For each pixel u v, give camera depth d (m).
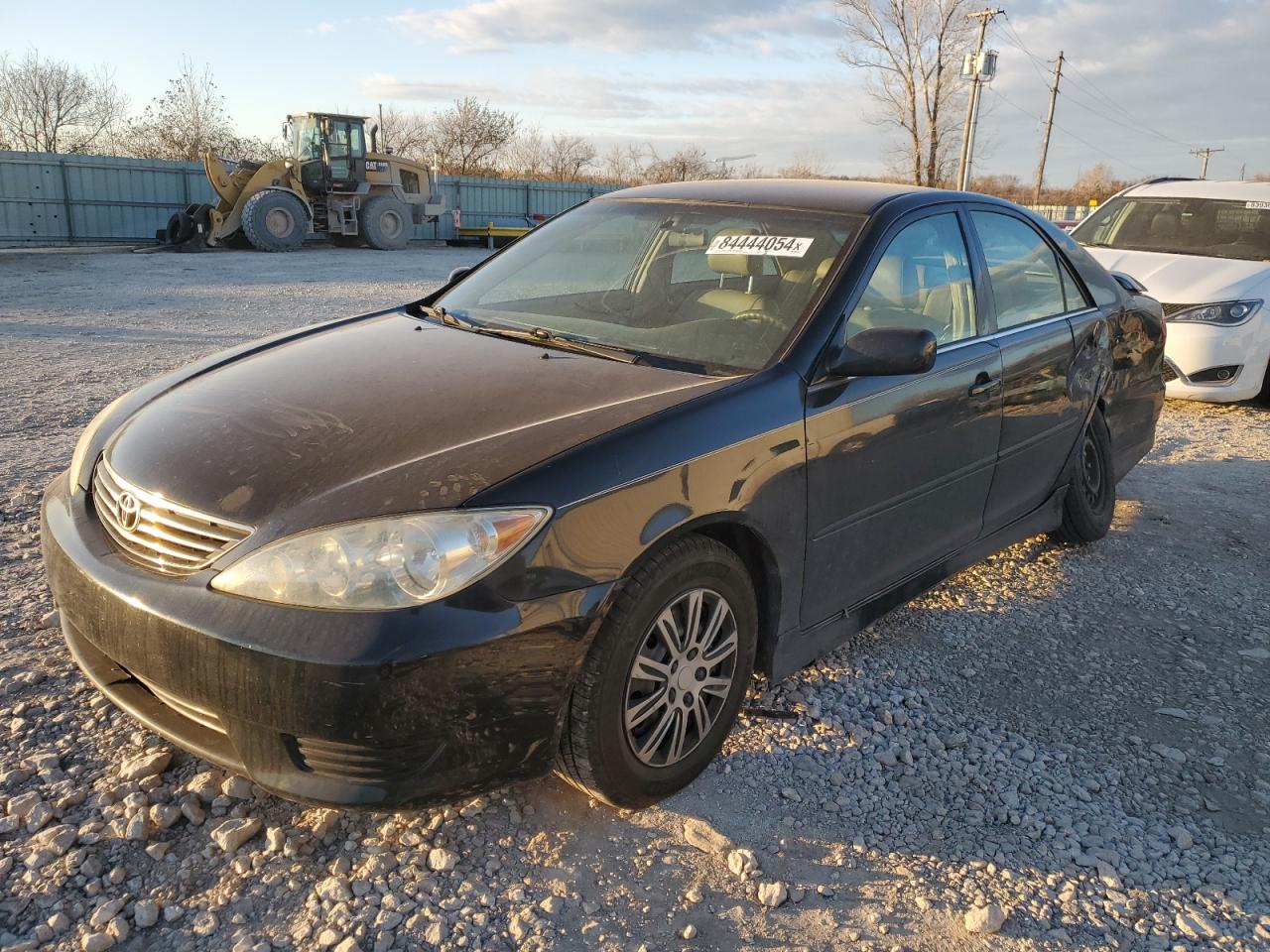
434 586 2.03
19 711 2.74
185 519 2.24
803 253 3.12
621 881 2.27
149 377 7.50
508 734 2.13
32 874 2.17
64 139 40.69
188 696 2.13
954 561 3.59
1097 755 2.94
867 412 2.89
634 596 2.27
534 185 34.47
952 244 3.50
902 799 2.66
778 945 2.12
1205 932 2.23
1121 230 8.86
